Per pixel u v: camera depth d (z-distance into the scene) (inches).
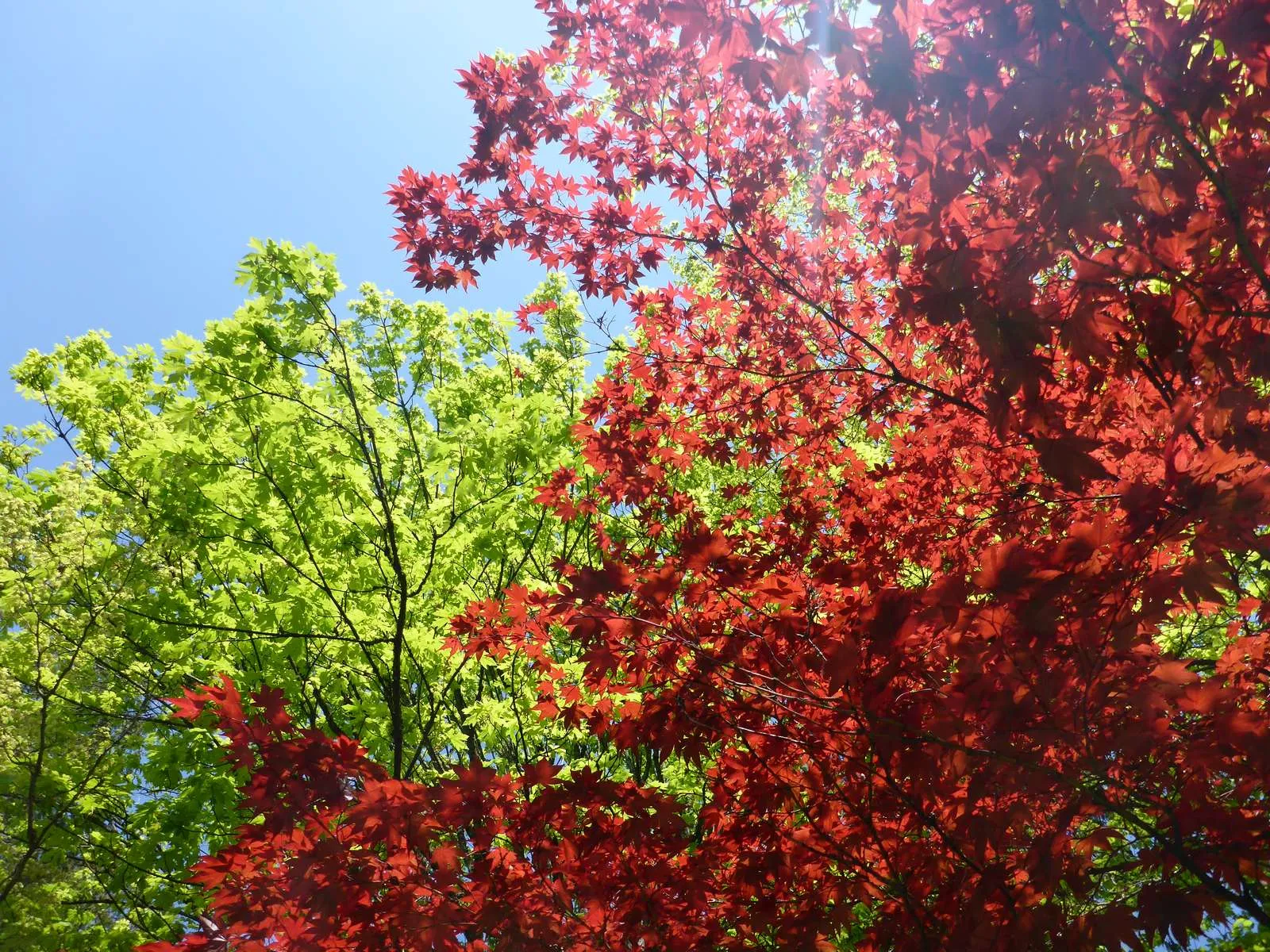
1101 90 109.5
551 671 176.9
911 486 195.2
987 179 124.0
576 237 177.3
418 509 390.9
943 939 127.7
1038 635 100.1
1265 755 103.5
